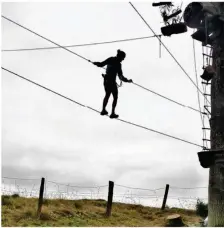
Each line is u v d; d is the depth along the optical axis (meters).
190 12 16.58
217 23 16.20
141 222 23.62
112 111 13.14
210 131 16.30
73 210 23.86
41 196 21.23
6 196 24.70
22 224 18.61
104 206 27.36
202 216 27.41
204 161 15.87
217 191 15.43
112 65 12.88
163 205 29.19
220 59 16.34
